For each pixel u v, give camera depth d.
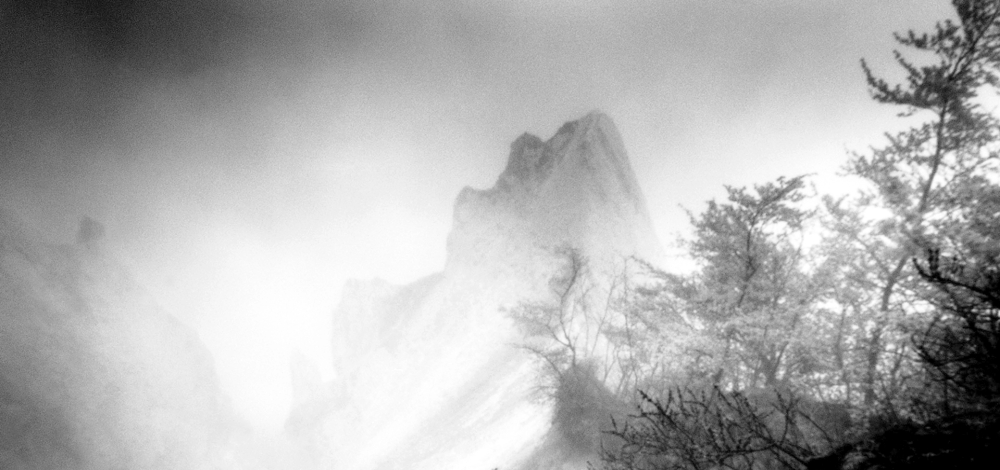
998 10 7.02
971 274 4.94
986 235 6.19
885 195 8.05
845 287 8.52
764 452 6.48
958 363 4.27
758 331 9.09
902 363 6.80
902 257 7.28
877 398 6.58
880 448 3.83
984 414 3.39
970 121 7.39
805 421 7.46
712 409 6.89
